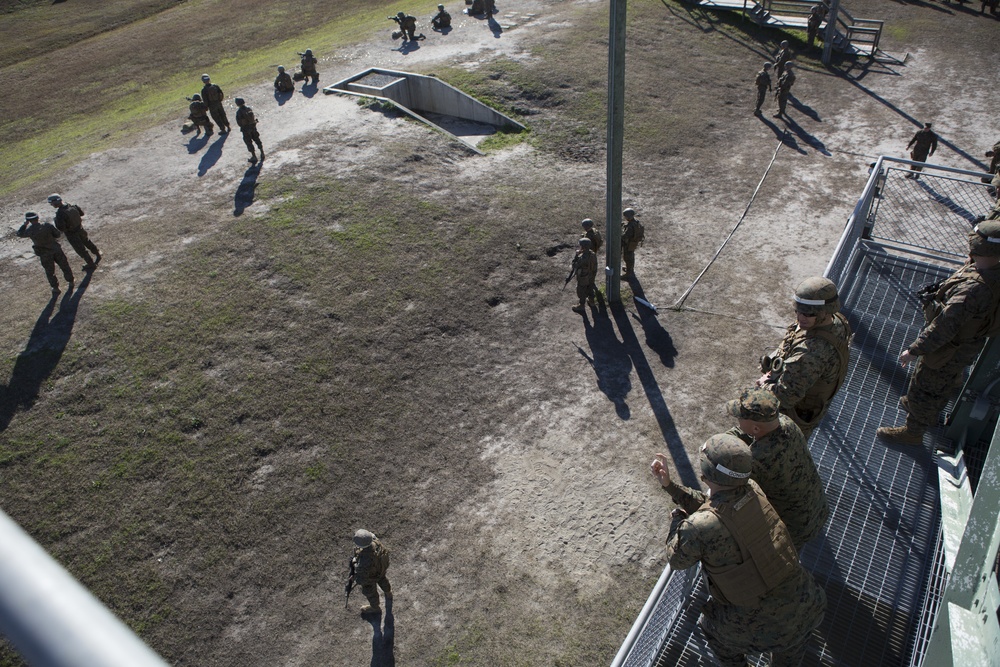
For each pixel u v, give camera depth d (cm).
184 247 1584
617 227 1434
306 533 1064
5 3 4031
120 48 3409
